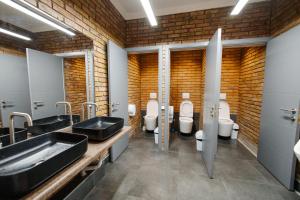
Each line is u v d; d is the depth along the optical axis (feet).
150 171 6.95
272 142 6.63
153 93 13.10
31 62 4.43
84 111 6.62
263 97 7.42
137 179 6.36
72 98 6.00
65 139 3.78
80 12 5.68
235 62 11.57
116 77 8.16
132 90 11.76
